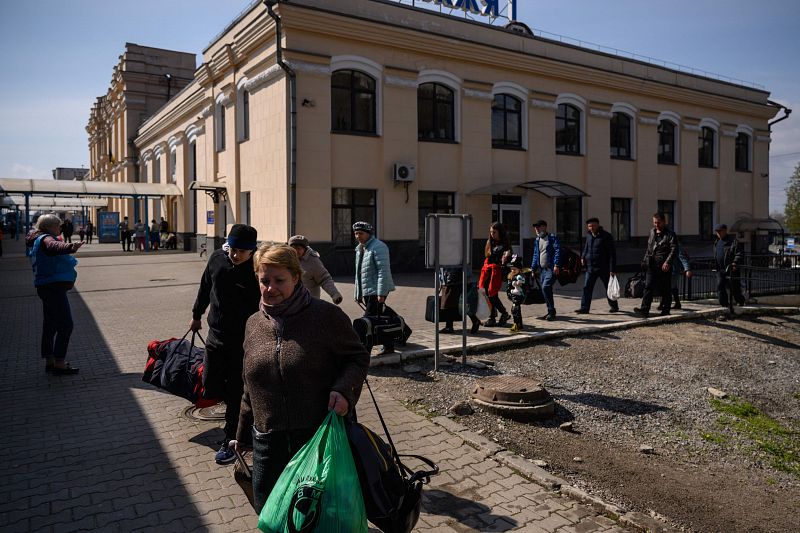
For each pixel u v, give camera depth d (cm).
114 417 542
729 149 2928
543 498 409
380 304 728
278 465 272
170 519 365
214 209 2272
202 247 2525
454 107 2011
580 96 2320
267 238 1834
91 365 723
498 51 2042
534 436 543
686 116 2705
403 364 730
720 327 1063
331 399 263
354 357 281
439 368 717
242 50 1927
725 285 1193
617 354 848
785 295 1370
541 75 2197
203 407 490
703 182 2812
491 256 951
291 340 269
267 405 272
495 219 2130
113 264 2155
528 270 966
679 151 2694
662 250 1055
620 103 2453
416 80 1894
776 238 3384
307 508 241
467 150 2022
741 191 3005
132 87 3781
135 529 354
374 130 1855
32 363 730
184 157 2841
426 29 1911
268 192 1820
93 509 376
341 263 1786
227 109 2125
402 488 279
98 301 1252
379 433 514
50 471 430
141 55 3800
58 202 5256
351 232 1823
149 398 597
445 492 414
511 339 839
